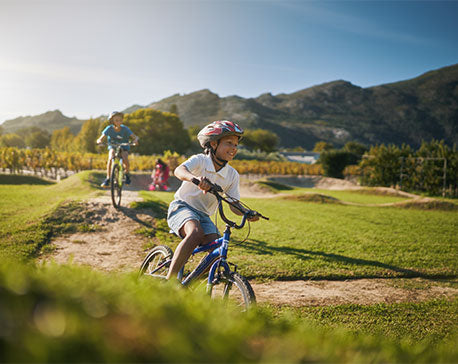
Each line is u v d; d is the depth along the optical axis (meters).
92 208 7.86
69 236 6.71
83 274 1.31
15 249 5.59
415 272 5.86
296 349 1.07
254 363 0.94
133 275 1.53
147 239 6.97
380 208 14.30
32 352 0.74
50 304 0.92
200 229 3.03
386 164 25.56
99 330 0.88
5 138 118.94
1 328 0.79
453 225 10.84
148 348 0.88
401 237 8.62
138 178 19.19
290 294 4.63
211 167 3.21
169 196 13.92
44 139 123.25
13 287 0.94
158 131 68.69
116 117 8.01
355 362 1.09
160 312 1.04
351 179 32.88
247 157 60.19
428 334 3.61
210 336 0.97
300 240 7.66
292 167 34.50
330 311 4.07
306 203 14.59
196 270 2.98
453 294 5.01
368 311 4.14
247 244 6.96
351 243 7.67
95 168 23.55
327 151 32.72
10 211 8.30
